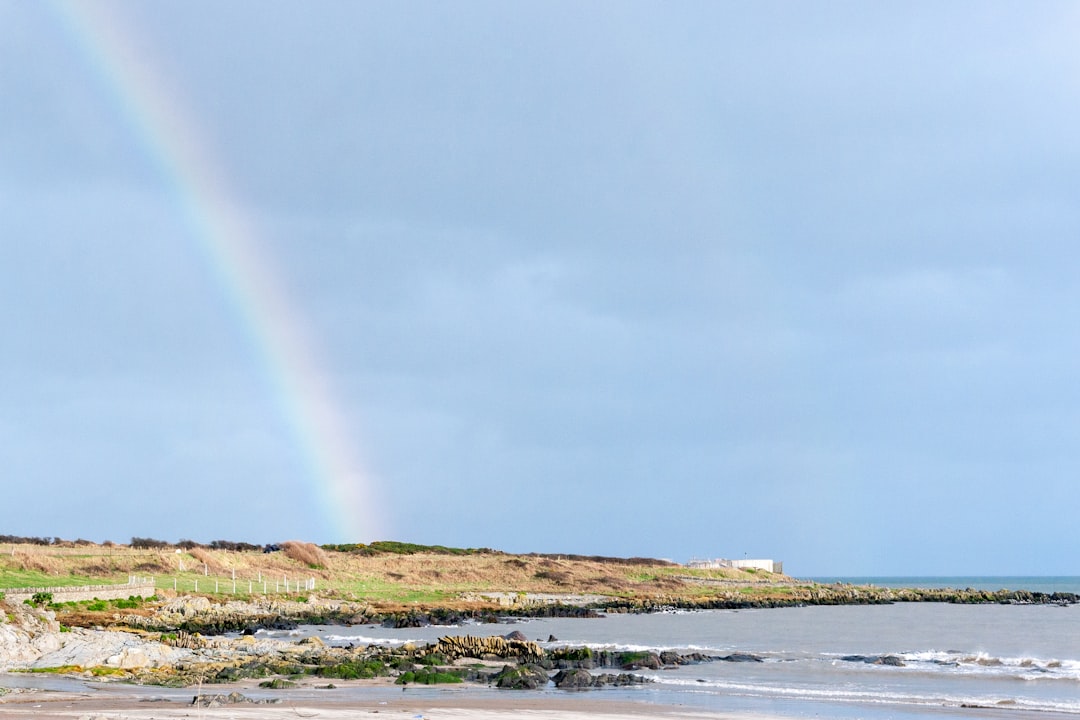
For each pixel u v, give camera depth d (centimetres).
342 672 5544
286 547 17562
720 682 5597
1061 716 4406
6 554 12419
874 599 19700
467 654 6562
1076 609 17112
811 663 6688
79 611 9088
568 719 4116
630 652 6744
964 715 4422
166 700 4422
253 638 7631
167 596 11300
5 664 5503
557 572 19988
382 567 18038
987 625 12025
